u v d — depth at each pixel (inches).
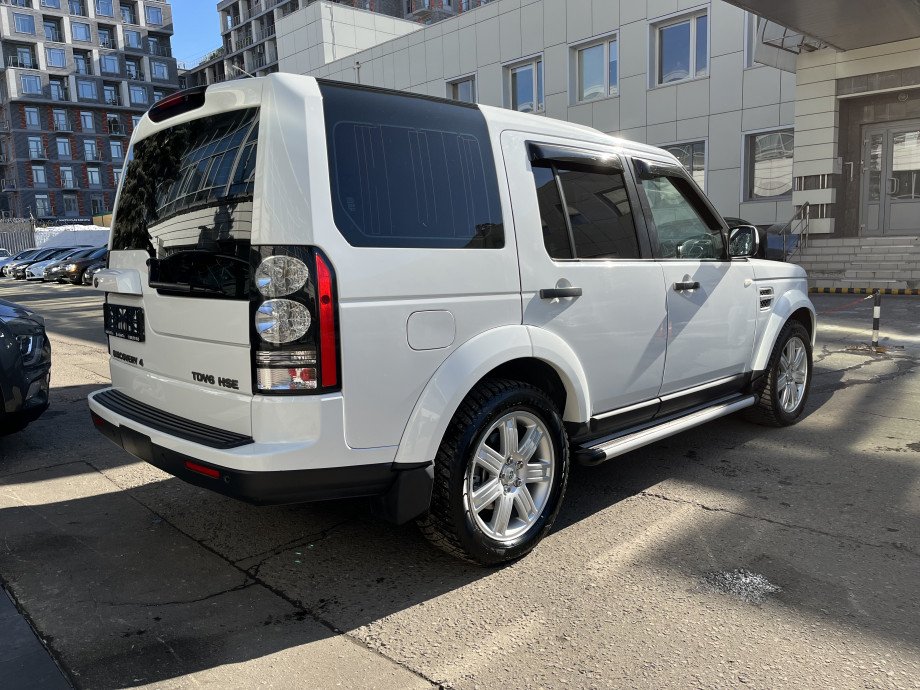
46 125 2888.8
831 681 92.1
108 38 3090.6
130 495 163.5
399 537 139.1
